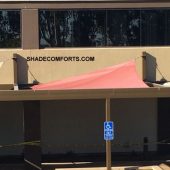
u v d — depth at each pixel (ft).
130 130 68.74
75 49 67.00
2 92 54.54
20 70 66.39
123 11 67.82
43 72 66.64
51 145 67.82
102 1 67.31
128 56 67.41
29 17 66.54
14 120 67.62
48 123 67.82
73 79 63.41
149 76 67.62
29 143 58.80
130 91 55.42
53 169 60.23
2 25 66.59
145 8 67.82
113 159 65.41
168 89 56.34
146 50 67.56
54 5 66.80
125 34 67.87
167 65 67.72
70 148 68.18
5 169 60.75
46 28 67.05
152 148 68.59
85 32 67.56
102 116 68.39
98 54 67.10
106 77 62.18
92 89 54.85
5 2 66.23
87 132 68.33
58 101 67.92
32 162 58.85
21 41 66.74
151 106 68.80
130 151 68.69
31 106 58.90
